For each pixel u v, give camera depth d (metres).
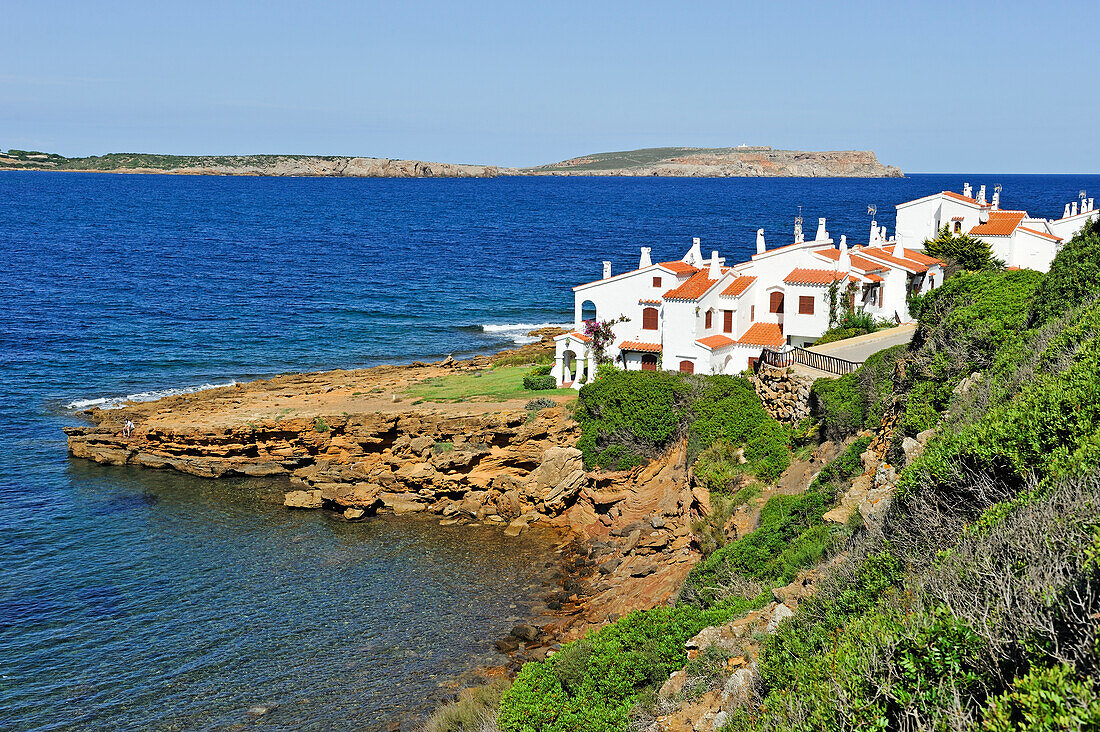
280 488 56.84
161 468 59.78
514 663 35.50
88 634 37.94
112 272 147.00
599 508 50.47
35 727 31.55
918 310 48.62
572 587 42.50
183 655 36.41
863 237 193.50
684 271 64.62
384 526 51.41
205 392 72.12
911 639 13.52
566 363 64.81
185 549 47.38
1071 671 10.95
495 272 160.38
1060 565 12.77
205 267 157.38
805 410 44.50
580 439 52.88
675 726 21.05
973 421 24.69
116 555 46.34
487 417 54.97
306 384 73.62
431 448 54.44
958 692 12.36
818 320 59.44
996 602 13.20
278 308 119.88
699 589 32.47
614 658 25.52
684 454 49.06
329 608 40.72
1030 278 42.69
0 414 70.12
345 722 31.81
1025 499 16.19
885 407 37.94
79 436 61.84
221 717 32.22
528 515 51.81
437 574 44.66
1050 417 18.58
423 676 34.75
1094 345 21.72
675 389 51.22
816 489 35.03
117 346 94.06
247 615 39.94
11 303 115.19
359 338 103.00
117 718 32.16
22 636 37.56
